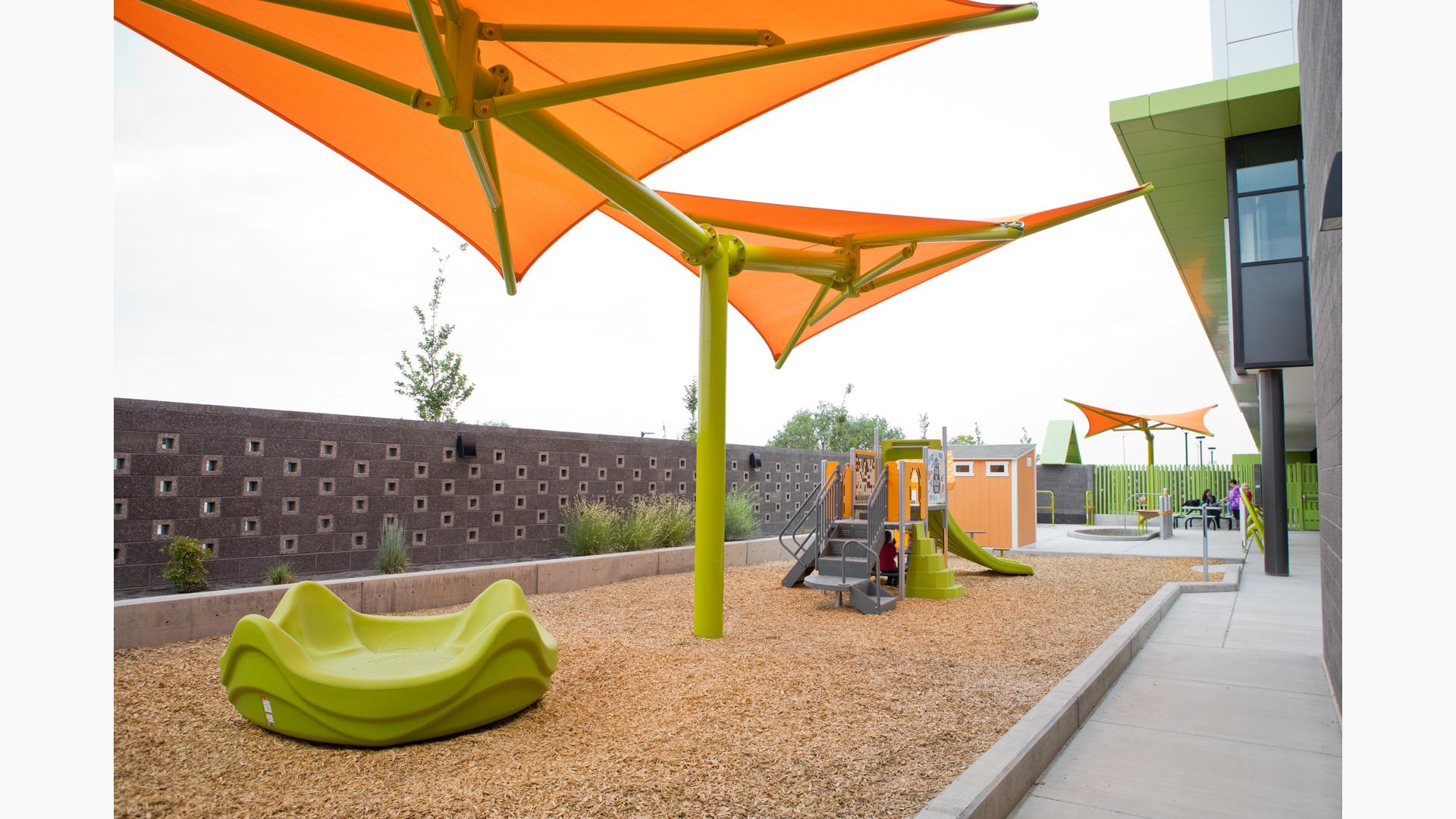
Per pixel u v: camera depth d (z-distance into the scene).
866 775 3.82
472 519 11.48
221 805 3.35
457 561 11.28
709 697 5.14
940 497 11.84
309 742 4.18
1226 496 27.22
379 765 3.86
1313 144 6.00
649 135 6.98
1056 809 3.73
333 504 9.91
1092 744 4.71
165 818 3.21
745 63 4.58
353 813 3.28
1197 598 10.91
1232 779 4.14
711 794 3.54
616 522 13.10
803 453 19.27
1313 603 10.48
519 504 12.16
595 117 6.70
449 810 3.32
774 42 4.98
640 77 4.55
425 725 4.16
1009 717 4.85
